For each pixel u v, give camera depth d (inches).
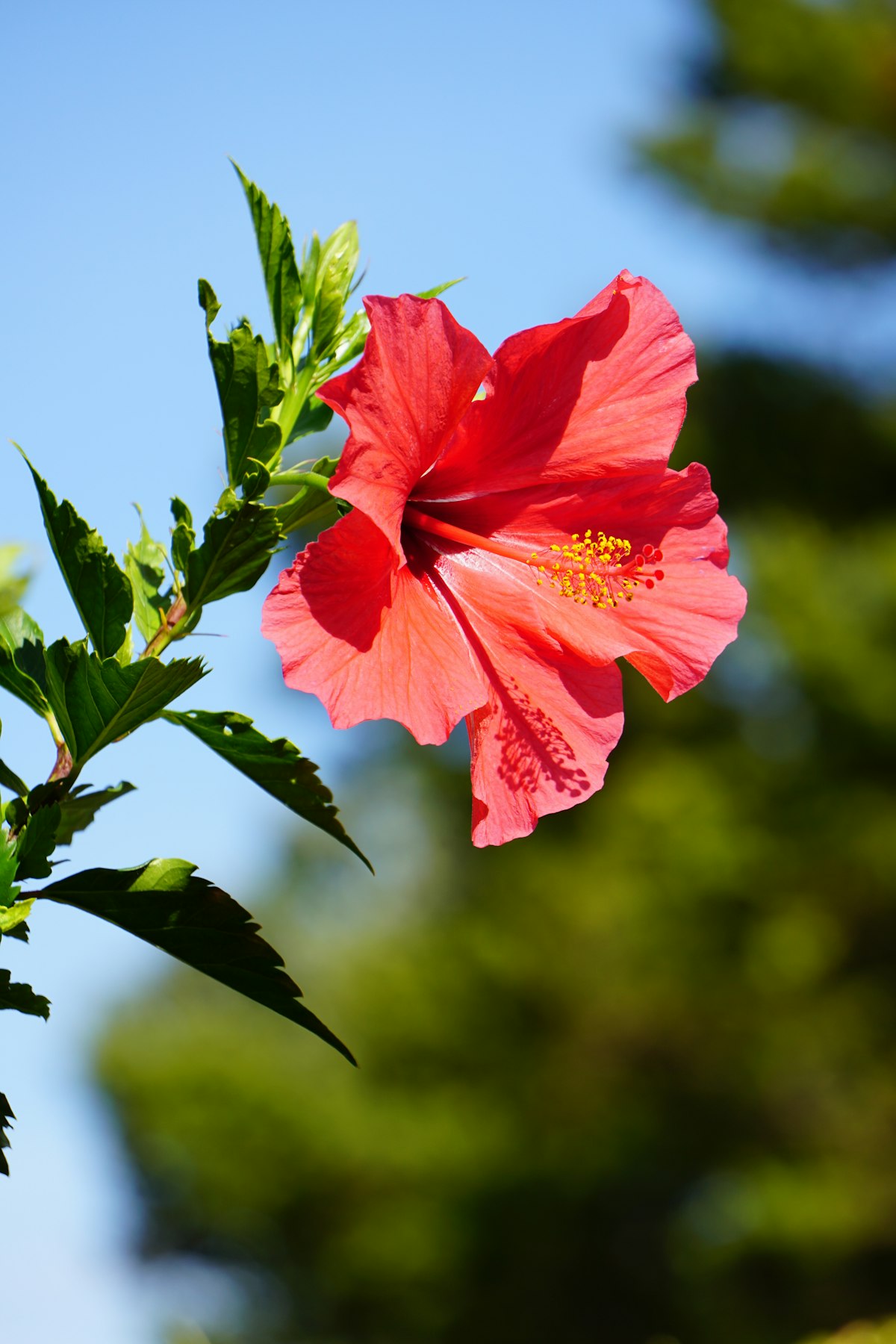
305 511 59.4
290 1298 453.7
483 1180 406.0
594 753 66.4
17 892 50.6
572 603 67.9
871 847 378.6
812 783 393.7
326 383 57.9
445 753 463.2
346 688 57.9
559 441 66.2
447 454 65.5
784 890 385.4
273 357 61.4
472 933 413.1
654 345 65.8
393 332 59.2
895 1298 401.7
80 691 51.7
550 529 68.7
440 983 412.5
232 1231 433.7
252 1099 404.5
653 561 67.9
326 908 589.9
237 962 53.7
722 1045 408.2
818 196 459.2
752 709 422.0
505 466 66.7
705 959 390.9
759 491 468.8
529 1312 430.9
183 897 52.5
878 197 462.3
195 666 50.9
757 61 470.6
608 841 401.7
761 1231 389.4
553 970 398.0
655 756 427.5
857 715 378.6
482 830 64.4
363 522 58.0
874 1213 395.2
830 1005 403.2
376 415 59.4
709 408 469.4
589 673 67.8
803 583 386.0
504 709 66.5
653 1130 419.2
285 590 57.5
